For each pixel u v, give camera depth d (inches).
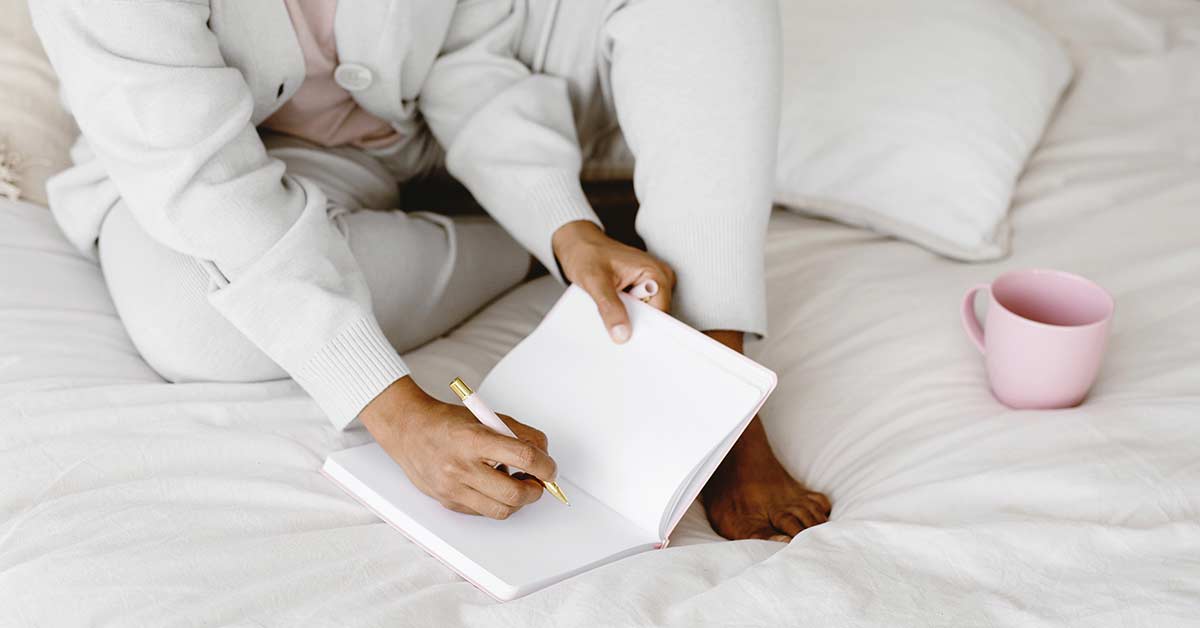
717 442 37.0
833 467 41.8
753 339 45.3
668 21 45.6
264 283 40.2
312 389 40.7
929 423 41.9
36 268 47.7
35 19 41.4
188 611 32.0
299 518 37.2
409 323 49.0
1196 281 47.8
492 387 41.3
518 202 46.8
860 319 48.3
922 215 54.3
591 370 40.6
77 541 35.1
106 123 40.5
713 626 31.1
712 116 44.0
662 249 44.1
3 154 52.2
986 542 33.8
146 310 43.7
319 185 50.9
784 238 55.7
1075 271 50.3
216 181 40.4
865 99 57.5
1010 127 56.6
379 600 33.0
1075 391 41.3
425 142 57.0
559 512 37.4
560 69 51.8
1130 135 59.6
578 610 31.8
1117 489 35.6
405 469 38.3
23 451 38.5
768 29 45.5
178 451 39.0
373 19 46.1
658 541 36.8
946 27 59.7
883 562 33.9
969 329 44.1
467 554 34.8
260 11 43.7
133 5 38.9
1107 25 68.8
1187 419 38.4
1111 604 31.4
